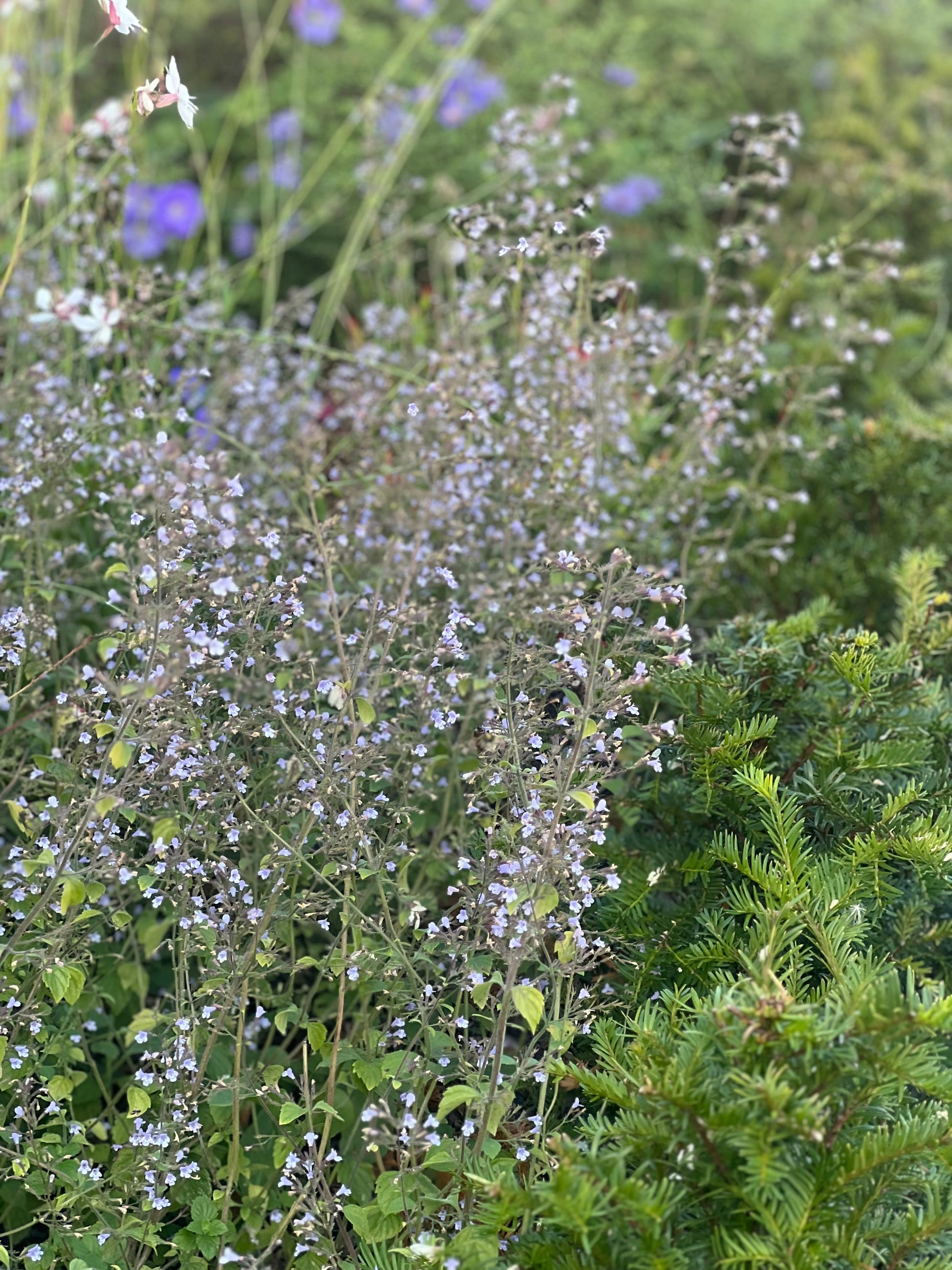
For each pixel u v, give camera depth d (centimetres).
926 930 108
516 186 132
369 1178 107
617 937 107
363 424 130
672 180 174
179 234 163
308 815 104
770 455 139
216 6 205
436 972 107
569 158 169
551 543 120
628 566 103
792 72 193
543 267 132
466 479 119
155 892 105
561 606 114
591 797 98
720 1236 94
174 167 176
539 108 141
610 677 102
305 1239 102
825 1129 94
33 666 114
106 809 98
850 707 112
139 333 131
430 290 160
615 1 198
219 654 103
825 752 110
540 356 126
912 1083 93
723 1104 93
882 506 135
